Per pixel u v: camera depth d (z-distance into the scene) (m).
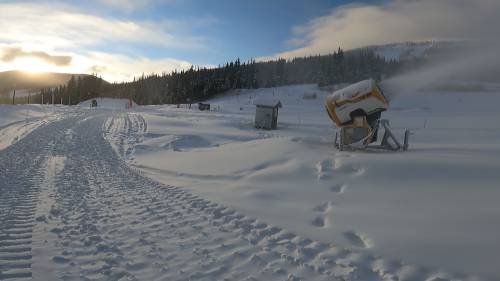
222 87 136.38
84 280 4.48
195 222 6.62
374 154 10.46
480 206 6.08
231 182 9.75
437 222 5.69
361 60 105.06
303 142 13.65
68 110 45.31
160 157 14.67
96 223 6.51
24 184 9.16
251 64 142.38
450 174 7.84
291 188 8.52
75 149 15.63
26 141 16.94
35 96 135.12
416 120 40.53
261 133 25.92
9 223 6.33
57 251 5.29
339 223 6.18
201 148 17.20
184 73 138.88
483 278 4.20
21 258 5.03
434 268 4.50
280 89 123.88
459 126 32.69
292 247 5.41
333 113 12.65
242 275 4.61
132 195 8.57
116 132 22.95
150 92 137.12
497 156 9.32
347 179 8.54
